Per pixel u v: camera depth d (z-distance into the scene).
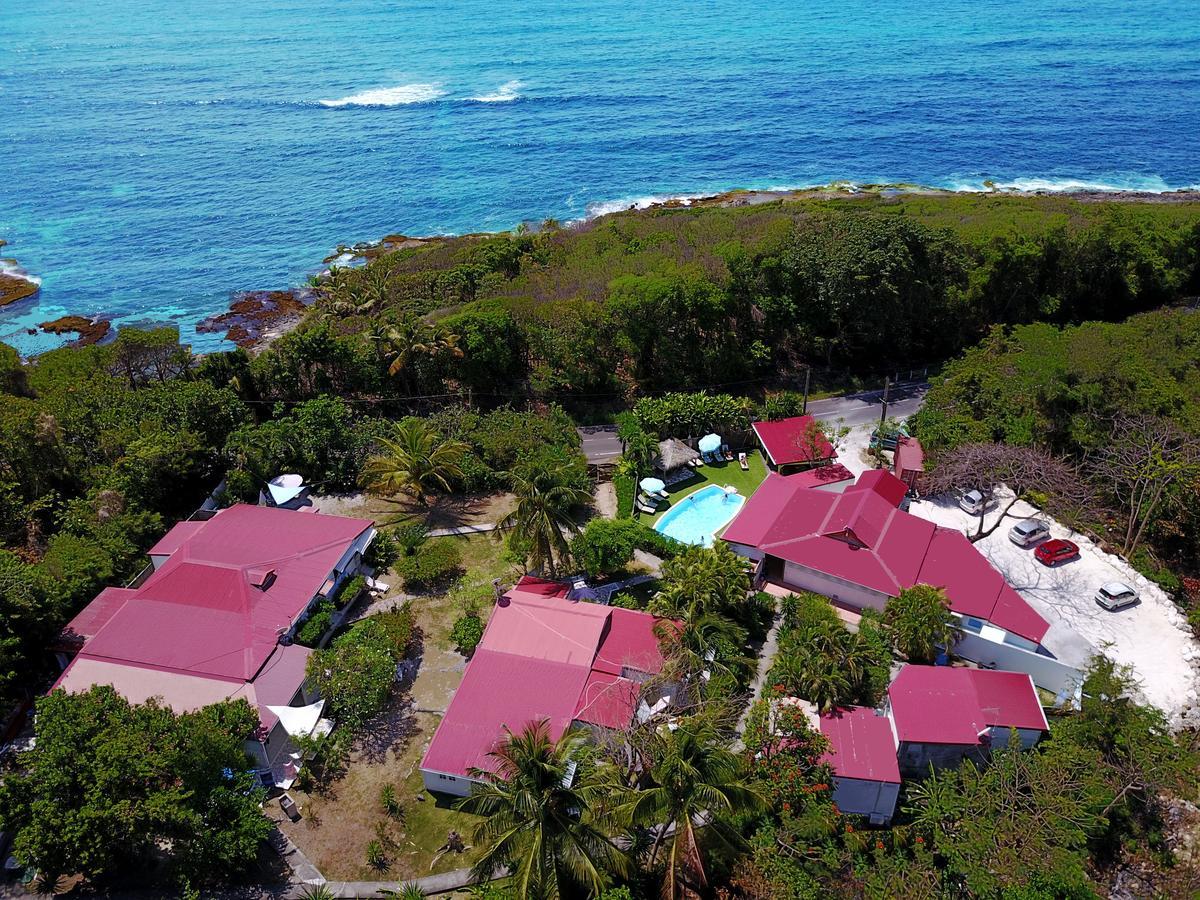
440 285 101.88
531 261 109.06
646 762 37.62
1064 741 41.22
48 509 61.72
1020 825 36.56
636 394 82.56
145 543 59.06
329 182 167.12
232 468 67.38
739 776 38.88
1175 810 41.50
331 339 76.44
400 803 41.69
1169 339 75.12
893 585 51.78
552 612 49.69
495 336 79.75
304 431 67.69
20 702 46.34
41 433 61.69
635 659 46.56
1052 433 67.38
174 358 79.81
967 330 91.56
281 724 43.12
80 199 160.62
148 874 37.78
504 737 42.16
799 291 86.06
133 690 44.72
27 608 46.97
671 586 49.78
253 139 195.38
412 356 76.94
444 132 196.38
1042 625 48.84
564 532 60.09
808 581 55.47
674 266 86.88
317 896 36.09
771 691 45.44
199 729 38.31
